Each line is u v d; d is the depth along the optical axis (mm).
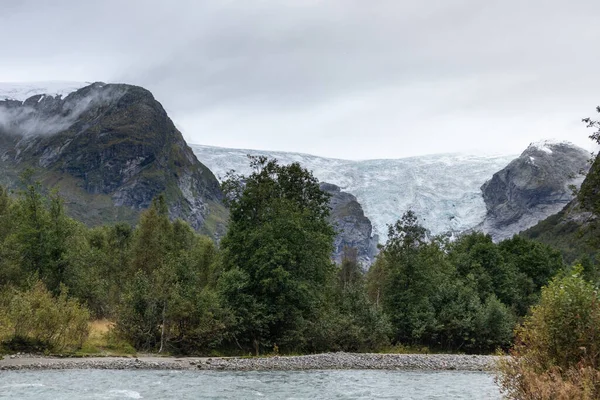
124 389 30344
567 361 19453
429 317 72938
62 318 44500
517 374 19781
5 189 95562
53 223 62219
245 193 63031
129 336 50469
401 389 35625
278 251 57594
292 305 58719
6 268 58062
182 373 38938
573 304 20031
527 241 106562
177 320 51531
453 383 39531
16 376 33438
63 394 27844
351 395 32312
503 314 73375
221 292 57062
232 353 55375
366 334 65375
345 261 108875
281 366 47344
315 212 71875
